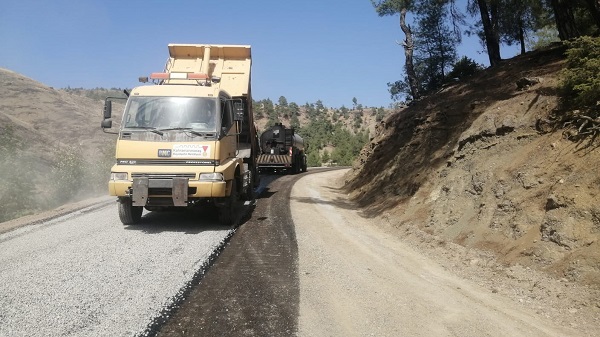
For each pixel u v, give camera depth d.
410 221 10.00
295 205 13.68
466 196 8.89
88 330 4.14
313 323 4.56
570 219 6.14
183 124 8.95
